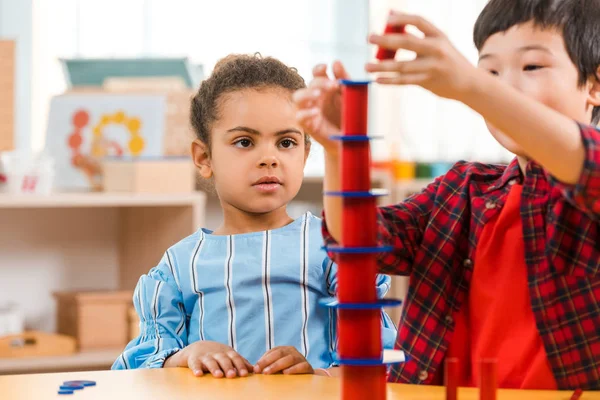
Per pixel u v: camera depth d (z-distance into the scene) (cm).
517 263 119
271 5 413
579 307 113
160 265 168
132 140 296
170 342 158
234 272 161
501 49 117
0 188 278
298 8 420
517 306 118
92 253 309
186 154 297
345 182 82
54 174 286
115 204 268
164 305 163
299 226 165
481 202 124
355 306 81
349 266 82
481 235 123
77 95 299
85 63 306
